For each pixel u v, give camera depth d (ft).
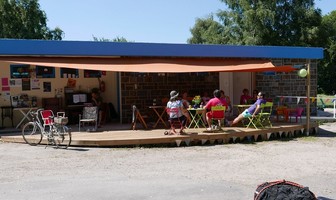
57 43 39.88
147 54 43.52
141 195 21.85
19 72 48.26
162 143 37.76
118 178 25.61
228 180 25.25
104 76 53.67
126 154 33.58
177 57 46.37
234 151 35.58
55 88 50.34
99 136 38.24
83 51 40.91
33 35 131.13
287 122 49.16
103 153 33.73
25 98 48.55
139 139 36.60
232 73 58.75
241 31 129.08
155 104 49.19
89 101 51.70
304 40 122.52
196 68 42.39
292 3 126.11
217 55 47.24
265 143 40.34
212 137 39.06
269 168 28.84
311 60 62.13
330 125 55.93
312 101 60.64
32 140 37.22
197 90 55.83
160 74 52.90
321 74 169.68
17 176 25.85
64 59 40.86
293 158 32.58
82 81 52.24
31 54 39.09
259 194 15.70
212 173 27.20
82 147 36.11
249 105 45.52
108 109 52.49
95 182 24.53
